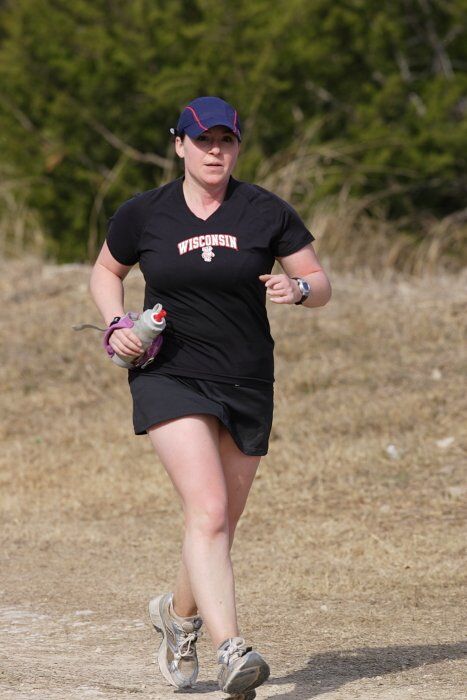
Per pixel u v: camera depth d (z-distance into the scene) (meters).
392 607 18.83
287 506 25.36
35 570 22.11
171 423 13.31
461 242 49.16
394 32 54.12
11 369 35.56
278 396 31.98
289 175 47.88
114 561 22.58
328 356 34.03
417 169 53.47
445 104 54.06
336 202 48.28
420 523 23.55
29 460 30.00
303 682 14.80
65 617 18.84
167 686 14.66
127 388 34.41
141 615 18.91
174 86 53.22
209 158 13.51
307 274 14.08
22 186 55.22
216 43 54.25
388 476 26.47
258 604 19.30
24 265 44.84
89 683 14.73
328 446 28.55
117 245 14.22
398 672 15.19
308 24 54.84
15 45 55.19
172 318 13.74
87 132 55.22
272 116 54.47
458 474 26.12
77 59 54.47
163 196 13.93
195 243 13.57
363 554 21.95
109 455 29.84
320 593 19.86
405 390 31.50
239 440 13.84
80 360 36.09
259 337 13.88
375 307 37.66
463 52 57.16
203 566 12.80
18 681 14.77
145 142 55.59
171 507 26.31
